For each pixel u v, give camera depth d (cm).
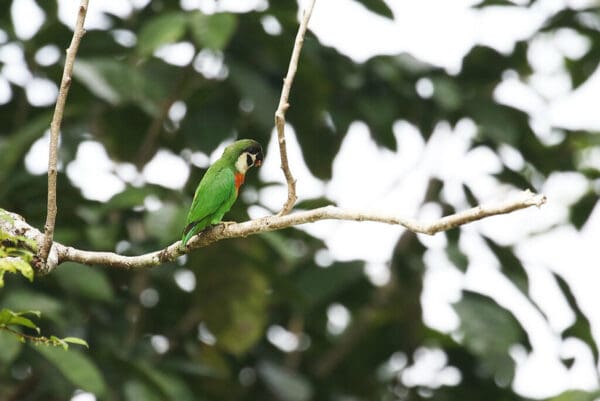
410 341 1497
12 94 1353
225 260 1173
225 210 926
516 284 1303
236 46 1294
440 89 1362
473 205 1443
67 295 1195
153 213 1073
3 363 1071
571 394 1335
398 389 1520
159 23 1139
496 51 1441
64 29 1301
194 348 1355
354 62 1380
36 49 1326
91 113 1390
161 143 1388
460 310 1283
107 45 1310
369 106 1366
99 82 1179
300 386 1346
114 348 1196
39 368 1180
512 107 1424
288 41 1266
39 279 1152
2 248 608
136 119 1355
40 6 1366
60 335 1171
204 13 1158
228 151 952
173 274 1326
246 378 1429
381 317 1491
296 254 1354
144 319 1352
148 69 1298
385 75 1366
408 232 1397
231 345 1202
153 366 1218
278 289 1223
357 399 1422
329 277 1326
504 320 1283
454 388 1499
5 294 1092
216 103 1345
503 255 1335
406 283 1386
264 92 1277
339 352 1474
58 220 1184
